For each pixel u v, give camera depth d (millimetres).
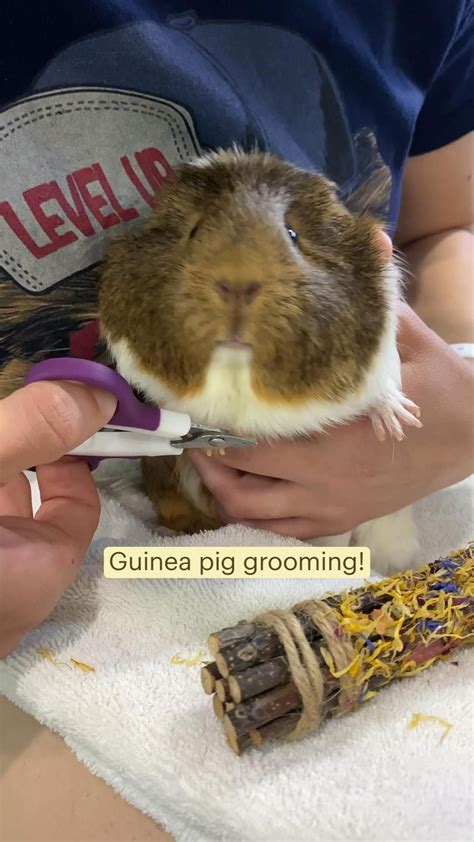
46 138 251
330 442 275
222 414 236
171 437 226
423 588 217
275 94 300
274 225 210
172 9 275
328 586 253
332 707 195
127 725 196
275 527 290
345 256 241
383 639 202
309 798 176
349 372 230
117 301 232
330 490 284
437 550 346
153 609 240
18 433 180
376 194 346
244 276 198
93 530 239
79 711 201
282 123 303
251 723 182
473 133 408
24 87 244
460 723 199
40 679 209
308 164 313
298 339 210
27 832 185
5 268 259
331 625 197
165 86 265
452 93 391
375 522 326
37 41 244
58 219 259
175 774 184
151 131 268
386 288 253
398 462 292
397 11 336
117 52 254
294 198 240
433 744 192
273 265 202
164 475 297
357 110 327
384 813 173
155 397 234
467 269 417
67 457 236
